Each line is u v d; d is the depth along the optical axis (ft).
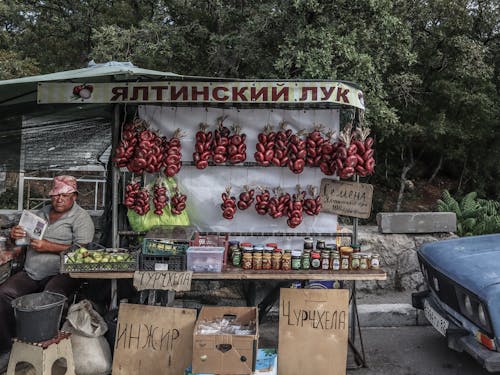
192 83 11.67
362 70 23.04
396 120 25.67
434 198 41.34
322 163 12.74
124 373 10.94
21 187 22.03
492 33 35.70
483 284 10.89
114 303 12.73
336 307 11.32
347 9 23.27
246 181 13.33
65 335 10.41
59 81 11.53
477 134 35.27
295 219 13.01
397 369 12.90
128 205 12.93
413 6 31.32
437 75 33.96
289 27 24.06
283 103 12.80
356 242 13.25
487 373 12.66
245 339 9.87
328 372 11.14
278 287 12.75
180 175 13.29
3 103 13.50
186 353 10.98
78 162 16.01
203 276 11.03
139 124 12.67
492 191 42.37
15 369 11.00
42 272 12.86
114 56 28.02
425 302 13.12
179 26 30.35
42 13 40.42
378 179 43.01
